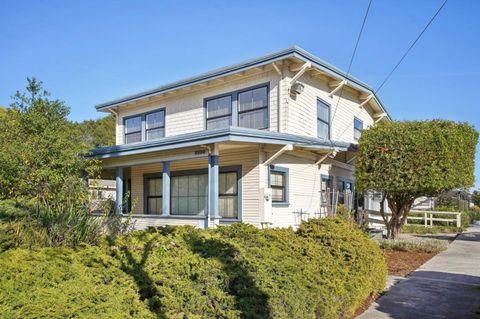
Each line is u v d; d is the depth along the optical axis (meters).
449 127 11.22
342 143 12.31
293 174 11.58
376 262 6.16
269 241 5.12
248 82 12.04
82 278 3.13
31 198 7.32
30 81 10.41
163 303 3.09
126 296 2.98
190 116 13.66
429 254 10.76
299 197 11.78
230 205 10.87
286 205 11.12
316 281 4.34
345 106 14.88
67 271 3.22
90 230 4.77
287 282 3.84
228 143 9.34
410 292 6.52
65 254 3.67
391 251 11.20
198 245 4.59
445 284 7.11
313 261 4.91
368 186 11.70
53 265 3.27
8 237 4.11
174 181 12.74
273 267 4.12
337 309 4.45
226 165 10.98
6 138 9.59
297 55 10.71
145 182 13.98
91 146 11.02
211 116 12.98
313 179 12.64
